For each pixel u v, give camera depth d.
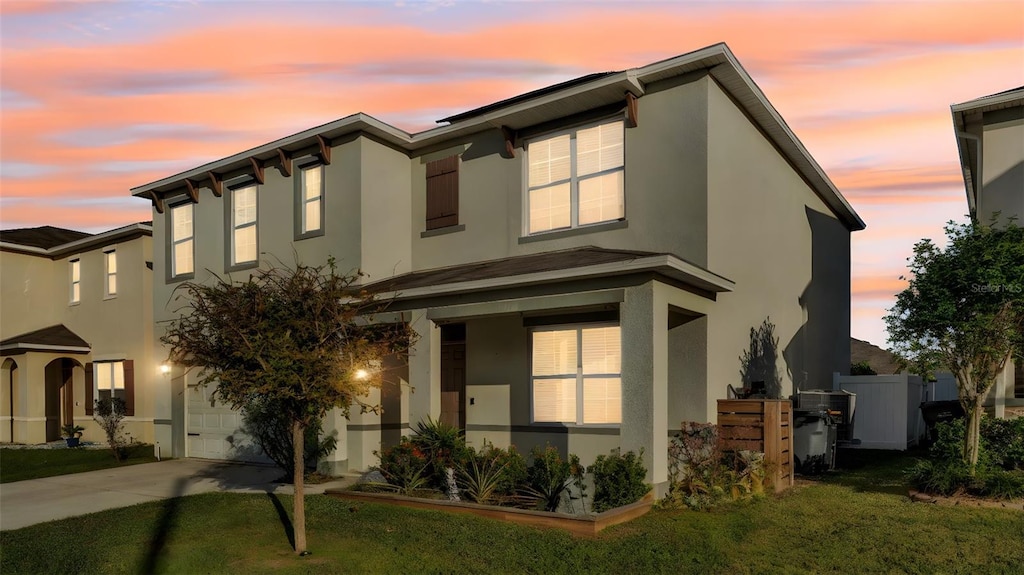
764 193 13.34
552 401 11.45
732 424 10.31
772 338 13.52
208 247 16.09
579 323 11.23
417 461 10.14
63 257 22.89
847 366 19.97
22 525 9.12
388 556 7.19
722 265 10.95
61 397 22.23
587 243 11.64
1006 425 10.30
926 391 17.59
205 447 15.97
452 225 13.46
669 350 10.73
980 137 12.79
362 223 13.00
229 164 15.27
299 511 7.45
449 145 13.67
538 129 12.41
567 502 9.70
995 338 8.92
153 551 7.53
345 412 8.20
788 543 7.32
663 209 10.84
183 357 7.77
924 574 6.23
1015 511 8.34
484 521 8.43
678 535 7.62
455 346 13.20
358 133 13.20
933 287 9.09
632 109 11.19
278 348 7.09
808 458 11.75
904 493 9.68
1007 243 8.78
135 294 20.05
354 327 7.76
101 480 12.97
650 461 8.97
